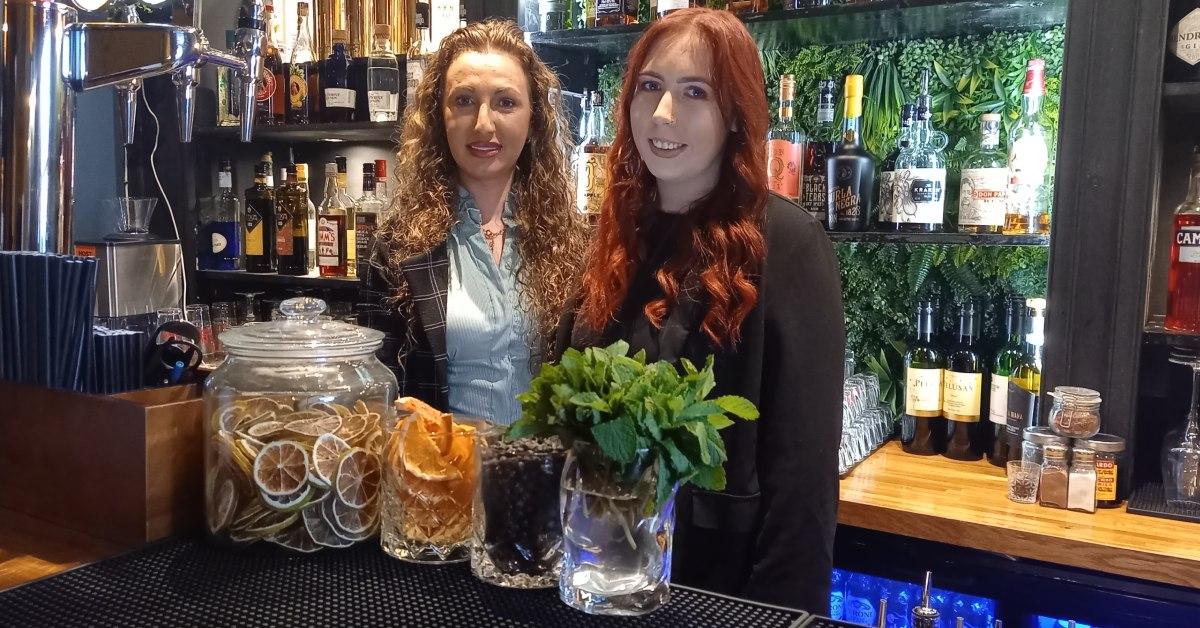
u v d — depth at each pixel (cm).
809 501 128
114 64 123
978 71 225
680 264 140
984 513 173
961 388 212
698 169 137
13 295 114
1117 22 177
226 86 303
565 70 256
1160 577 152
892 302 240
